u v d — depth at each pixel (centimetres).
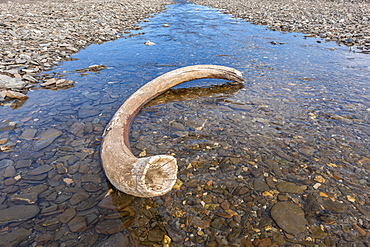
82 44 893
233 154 341
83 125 415
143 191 240
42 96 515
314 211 251
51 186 289
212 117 438
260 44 889
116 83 582
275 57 741
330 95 498
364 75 591
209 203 266
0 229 235
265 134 383
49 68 667
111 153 301
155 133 396
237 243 222
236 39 968
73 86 564
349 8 1661
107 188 288
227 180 297
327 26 1120
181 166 322
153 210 259
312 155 333
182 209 259
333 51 784
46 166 320
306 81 569
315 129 390
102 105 483
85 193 280
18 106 472
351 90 516
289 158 329
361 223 237
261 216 248
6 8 1548
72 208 260
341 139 364
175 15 1633
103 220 247
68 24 1153
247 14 1559
